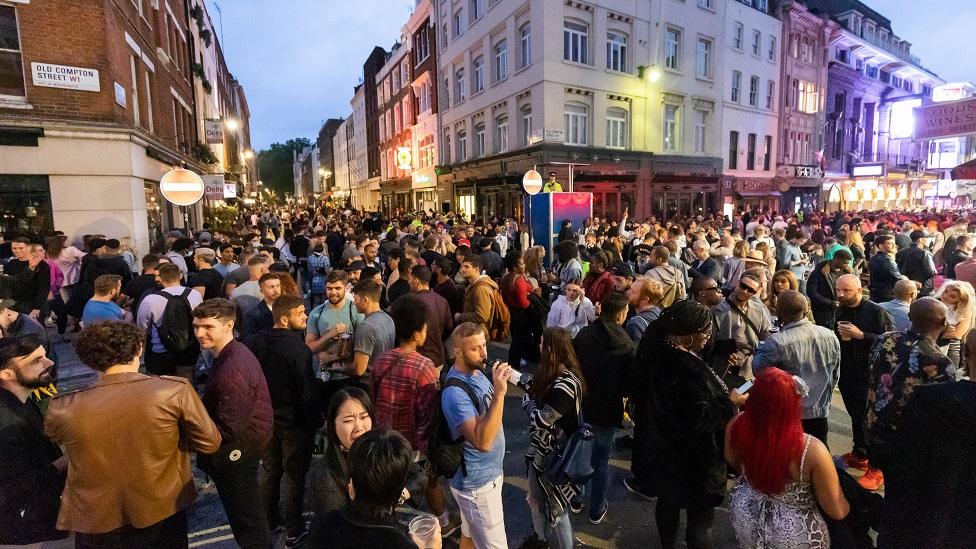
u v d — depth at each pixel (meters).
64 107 9.68
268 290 4.54
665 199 22.97
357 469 1.66
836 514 2.25
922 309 3.14
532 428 3.06
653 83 21.95
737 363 4.02
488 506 2.83
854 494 2.36
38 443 2.71
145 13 13.66
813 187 31.84
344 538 1.64
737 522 2.52
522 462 4.69
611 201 21.00
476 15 23.89
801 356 3.50
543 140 18.80
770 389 2.32
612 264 8.45
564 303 5.37
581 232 12.77
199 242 10.73
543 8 18.28
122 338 2.38
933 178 41.44
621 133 21.48
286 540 3.45
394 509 1.75
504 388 2.63
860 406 4.20
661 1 21.73
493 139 22.83
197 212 20.69
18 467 2.60
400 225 20.11
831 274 5.96
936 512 2.22
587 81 19.70
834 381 3.61
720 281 7.49
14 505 2.60
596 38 19.80
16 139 9.16
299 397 3.40
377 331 3.81
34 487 2.64
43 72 9.44
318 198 88.12
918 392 2.33
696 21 23.38
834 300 5.85
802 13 29.03
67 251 8.82
